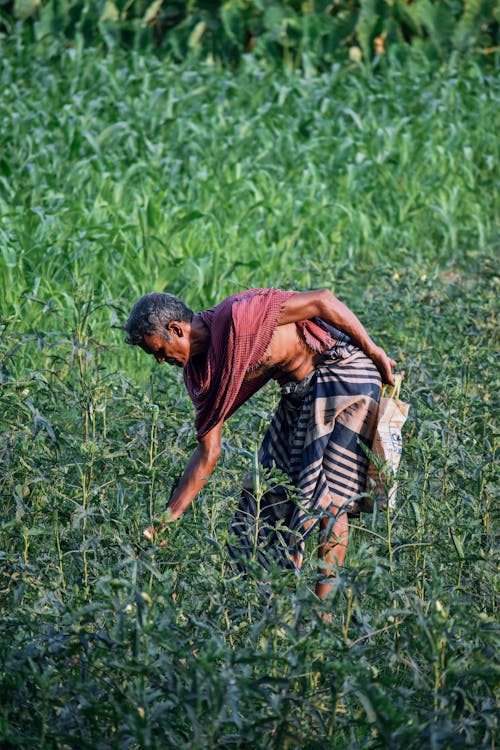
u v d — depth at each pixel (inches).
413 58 2282.2
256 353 520.4
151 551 460.1
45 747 373.1
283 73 2107.5
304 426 552.7
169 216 1242.0
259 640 423.2
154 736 371.6
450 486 587.8
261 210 1334.9
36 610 425.1
